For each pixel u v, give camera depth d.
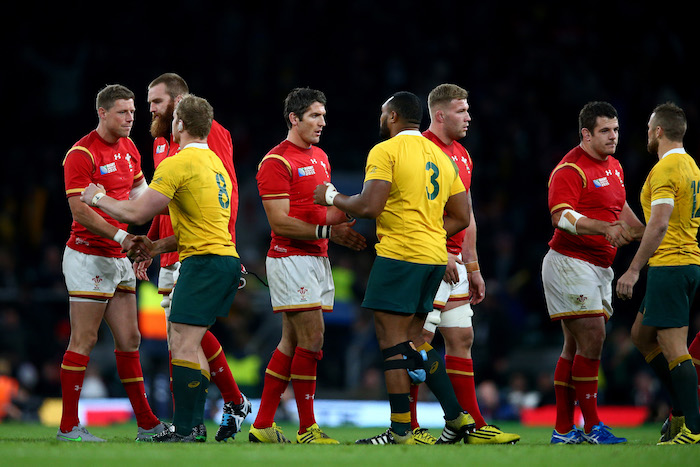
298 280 24.30
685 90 78.75
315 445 21.50
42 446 19.95
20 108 75.00
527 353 53.72
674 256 24.48
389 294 21.83
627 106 77.44
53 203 66.94
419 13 84.94
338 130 79.62
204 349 24.92
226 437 25.31
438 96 25.33
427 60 82.38
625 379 49.12
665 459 18.16
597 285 25.09
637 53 81.31
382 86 81.50
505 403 49.25
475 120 77.50
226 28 81.50
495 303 53.97
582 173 25.20
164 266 26.28
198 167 22.41
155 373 44.59
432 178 22.36
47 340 50.91
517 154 74.88
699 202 24.81
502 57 82.31
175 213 22.66
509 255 64.12
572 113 78.00
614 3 83.62
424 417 43.41
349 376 54.25
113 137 25.16
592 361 25.03
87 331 24.78
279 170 24.45
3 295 52.56
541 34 83.31
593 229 23.86
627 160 71.94
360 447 20.59
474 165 75.31
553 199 25.22
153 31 80.50
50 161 71.00
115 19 79.88
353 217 23.59
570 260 25.14
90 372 47.41
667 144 25.05
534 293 60.84
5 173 70.25
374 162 22.09
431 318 24.38
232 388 25.48
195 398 22.42
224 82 79.06
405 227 22.00
